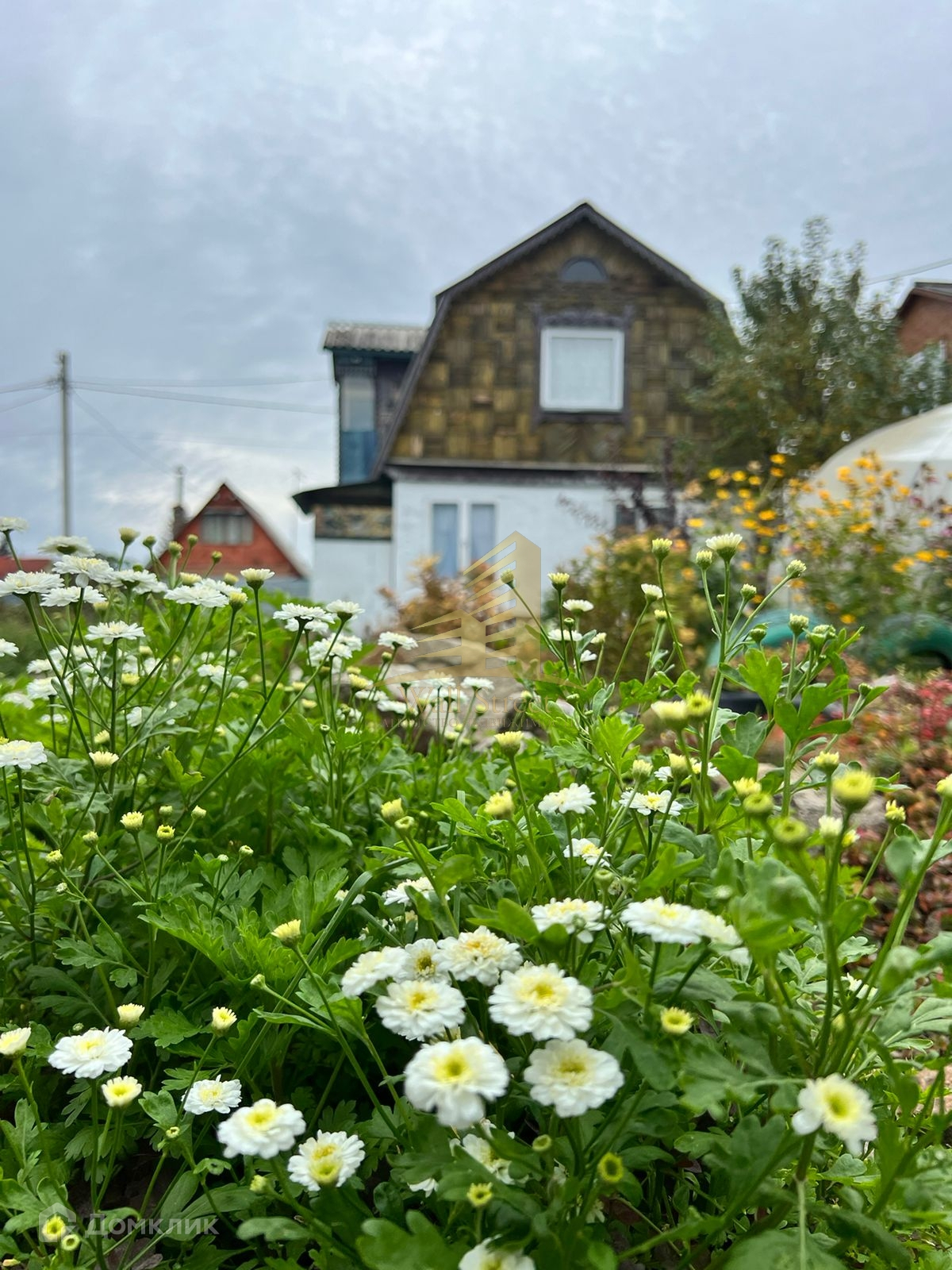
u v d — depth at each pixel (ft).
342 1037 3.72
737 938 2.87
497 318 43.86
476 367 43.75
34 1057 4.42
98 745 5.68
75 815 5.52
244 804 6.27
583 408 43.91
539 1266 2.82
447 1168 2.88
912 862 2.97
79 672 6.21
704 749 4.14
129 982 4.56
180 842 5.19
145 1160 4.41
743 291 50.62
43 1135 3.68
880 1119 3.39
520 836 4.09
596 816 4.68
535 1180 3.14
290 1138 2.98
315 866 5.39
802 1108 2.57
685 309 44.86
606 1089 2.65
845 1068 3.27
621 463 44.04
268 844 6.35
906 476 22.90
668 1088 2.77
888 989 2.52
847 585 20.58
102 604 6.14
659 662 5.71
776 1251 2.68
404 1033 2.95
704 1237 3.37
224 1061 4.09
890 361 46.39
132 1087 3.45
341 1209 3.10
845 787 2.78
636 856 4.12
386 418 53.06
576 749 4.72
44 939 5.04
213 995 4.72
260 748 6.15
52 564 6.12
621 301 44.42
